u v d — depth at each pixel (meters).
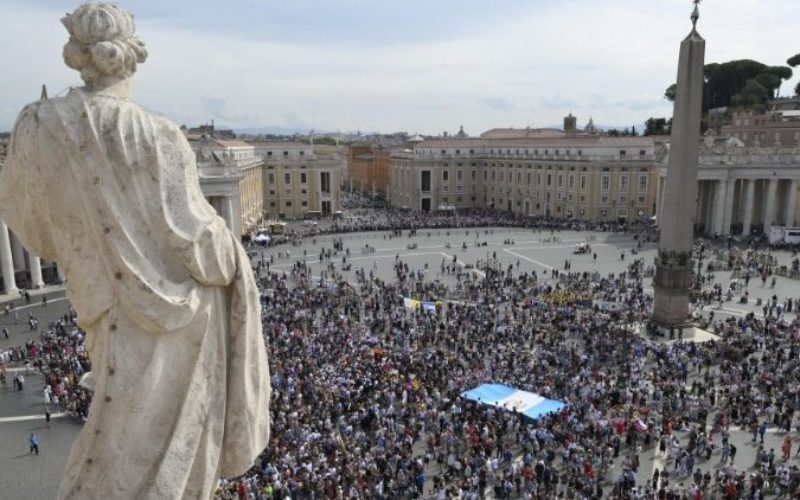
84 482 4.61
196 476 4.87
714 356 37.22
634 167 105.44
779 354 35.59
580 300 51.00
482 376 32.47
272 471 21.33
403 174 134.38
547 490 22.09
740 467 25.06
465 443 25.70
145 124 4.53
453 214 120.50
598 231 95.38
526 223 102.88
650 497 20.86
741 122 110.75
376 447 24.66
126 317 4.52
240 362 5.09
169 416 4.66
